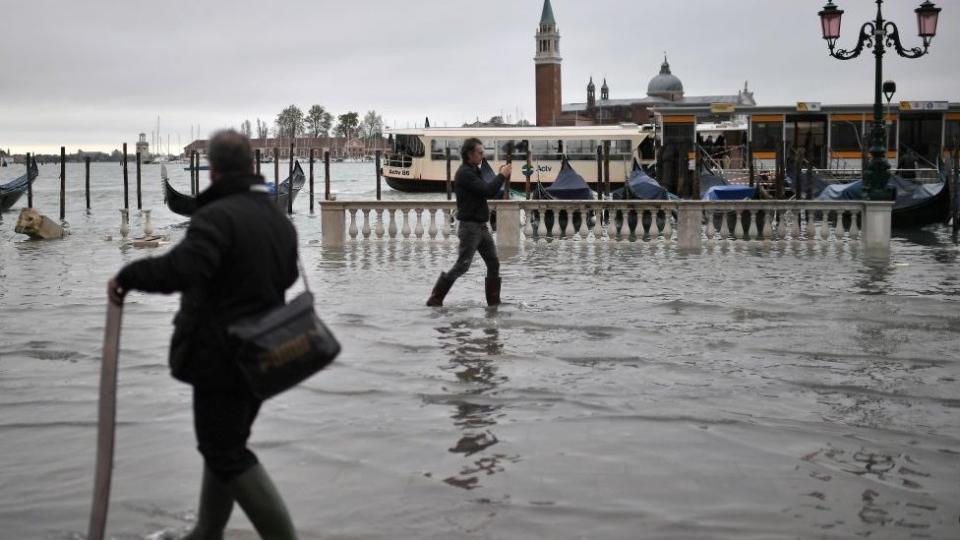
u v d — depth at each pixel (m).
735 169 51.81
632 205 24.27
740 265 19.39
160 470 6.14
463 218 12.80
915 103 50.06
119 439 6.83
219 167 4.50
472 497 5.61
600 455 6.41
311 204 50.47
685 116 52.38
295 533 4.56
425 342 10.45
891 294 14.62
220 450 4.39
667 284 15.95
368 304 13.38
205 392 4.37
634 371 9.04
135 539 4.98
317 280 16.61
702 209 23.36
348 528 5.14
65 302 14.16
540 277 17.06
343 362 9.39
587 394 8.11
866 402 7.86
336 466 6.19
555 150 63.41
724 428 7.07
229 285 4.30
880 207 22.47
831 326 11.56
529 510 5.39
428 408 7.66
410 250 22.91
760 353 9.92
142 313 12.80
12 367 9.33
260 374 4.16
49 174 177.88
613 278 16.91
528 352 9.90
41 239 29.22
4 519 5.29
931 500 5.55
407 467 6.17
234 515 5.35
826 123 50.88
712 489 5.73
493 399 7.93
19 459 6.39
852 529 5.10
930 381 8.61
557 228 24.64
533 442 6.72
